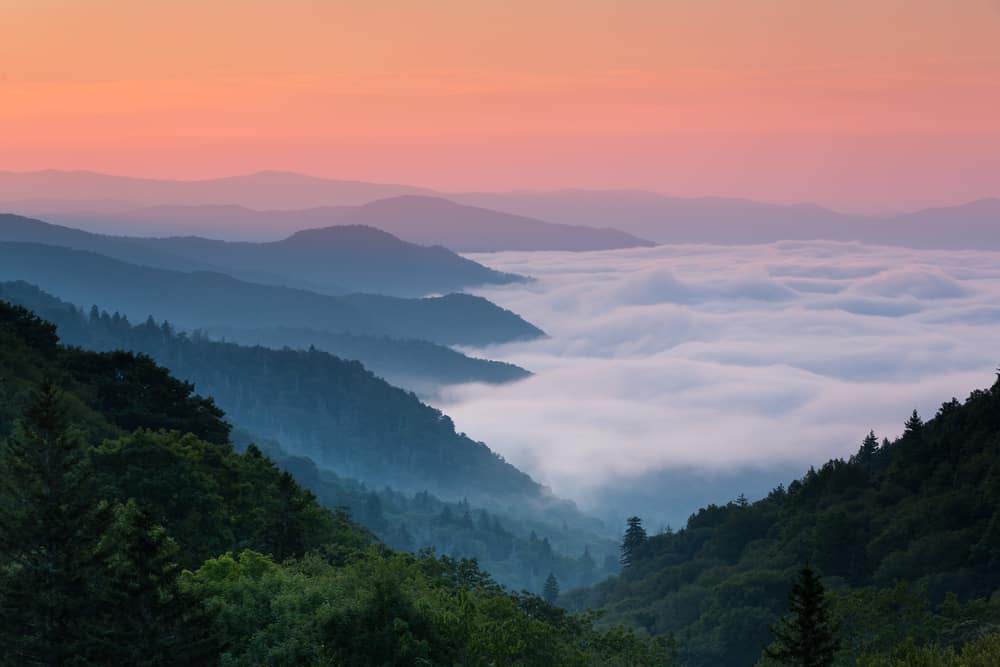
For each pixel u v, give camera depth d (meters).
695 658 134.00
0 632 44.38
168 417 112.12
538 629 57.00
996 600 83.00
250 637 50.19
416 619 51.88
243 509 77.12
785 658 46.16
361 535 92.44
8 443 54.12
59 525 45.69
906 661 57.28
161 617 43.78
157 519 65.81
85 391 110.75
